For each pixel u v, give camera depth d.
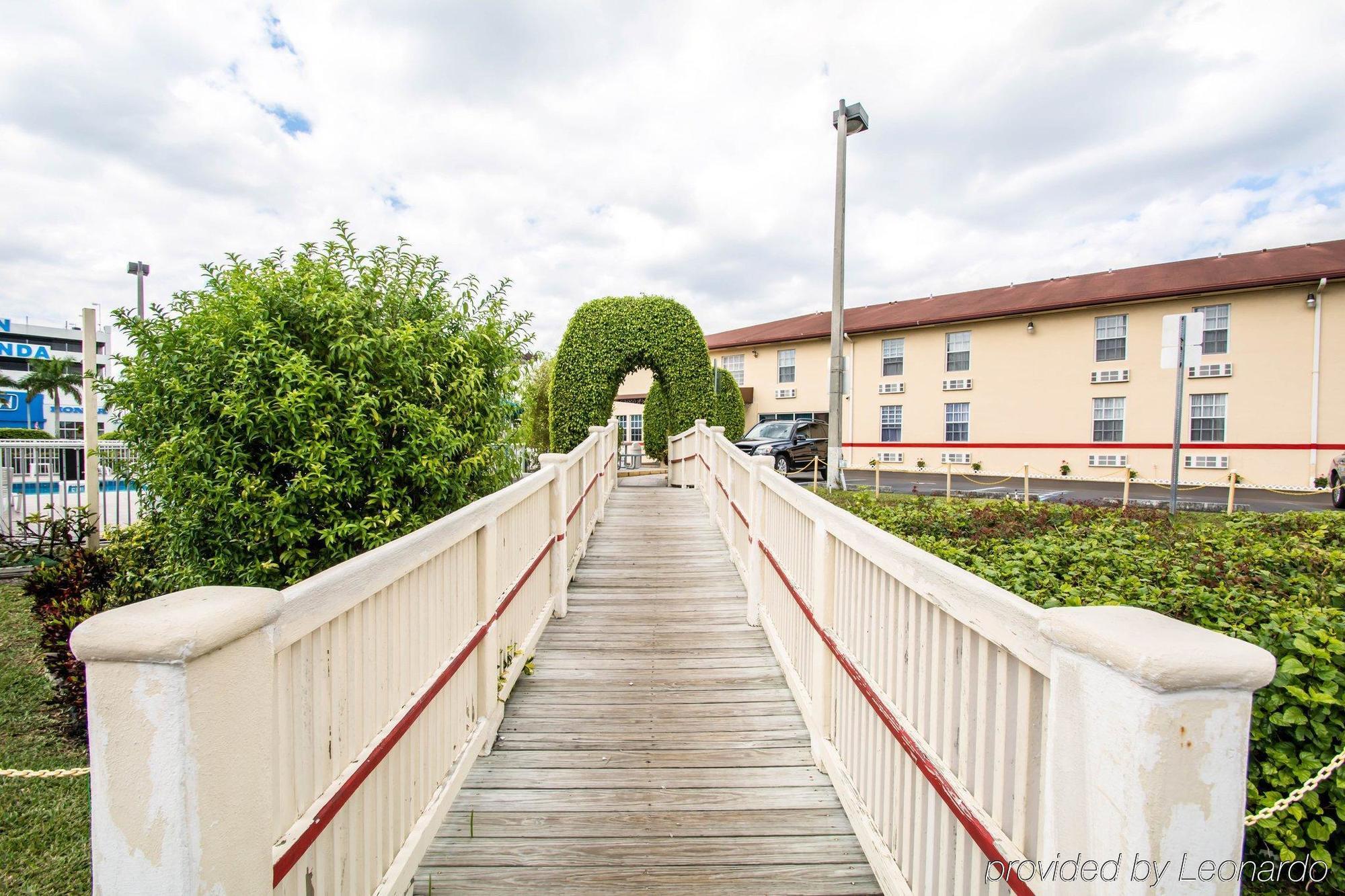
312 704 1.46
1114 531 5.78
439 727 2.39
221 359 2.93
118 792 1.02
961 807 1.49
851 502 8.45
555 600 4.95
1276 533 5.98
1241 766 0.93
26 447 6.79
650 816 2.56
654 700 3.60
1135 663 0.90
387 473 3.09
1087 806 1.02
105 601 3.76
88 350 5.86
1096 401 17.38
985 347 19.22
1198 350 7.43
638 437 28.05
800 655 3.46
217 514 2.96
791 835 2.45
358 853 1.71
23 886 2.39
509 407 4.07
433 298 3.66
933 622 1.71
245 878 1.15
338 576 1.51
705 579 5.91
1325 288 14.34
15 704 3.78
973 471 19.20
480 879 2.19
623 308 11.65
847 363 11.62
